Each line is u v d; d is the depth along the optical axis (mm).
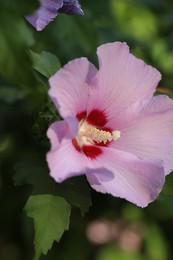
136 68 666
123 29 1083
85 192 662
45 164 667
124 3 1180
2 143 945
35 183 656
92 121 685
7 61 542
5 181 954
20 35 546
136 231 1164
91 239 1145
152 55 1038
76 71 625
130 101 677
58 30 875
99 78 654
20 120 975
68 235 1113
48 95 627
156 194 648
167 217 1131
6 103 972
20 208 1005
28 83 545
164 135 680
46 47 862
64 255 1113
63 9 666
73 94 638
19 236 1084
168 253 1203
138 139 684
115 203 1021
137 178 656
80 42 891
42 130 662
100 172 631
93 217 1046
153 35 1163
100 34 976
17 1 550
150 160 658
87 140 682
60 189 658
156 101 677
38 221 642
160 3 1156
